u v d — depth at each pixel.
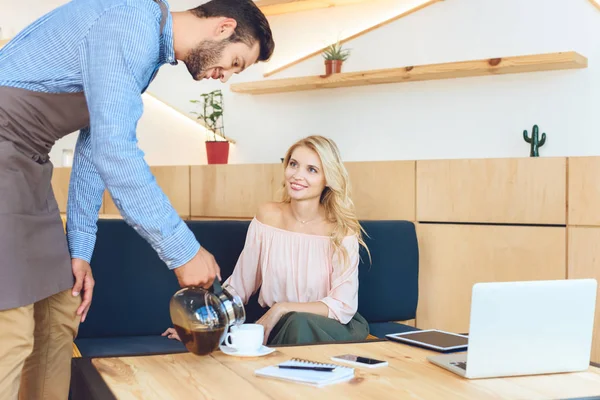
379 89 3.64
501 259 2.76
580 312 1.40
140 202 1.36
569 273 2.64
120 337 2.41
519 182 2.72
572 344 1.40
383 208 3.00
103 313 2.39
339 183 2.39
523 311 1.34
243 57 1.59
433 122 3.48
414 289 2.84
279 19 3.96
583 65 3.06
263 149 4.06
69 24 1.40
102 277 2.40
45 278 1.52
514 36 3.26
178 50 1.54
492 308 1.31
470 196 2.81
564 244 2.64
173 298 1.47
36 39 1.43
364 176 3.03
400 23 3.56
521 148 3.24
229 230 2.59
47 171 1.52
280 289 2.40
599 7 3.04
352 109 3.73
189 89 4.30
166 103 4.35
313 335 2.05
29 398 1.70
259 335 1.52
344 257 2.34
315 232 2.41
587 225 2.60
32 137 1.45
